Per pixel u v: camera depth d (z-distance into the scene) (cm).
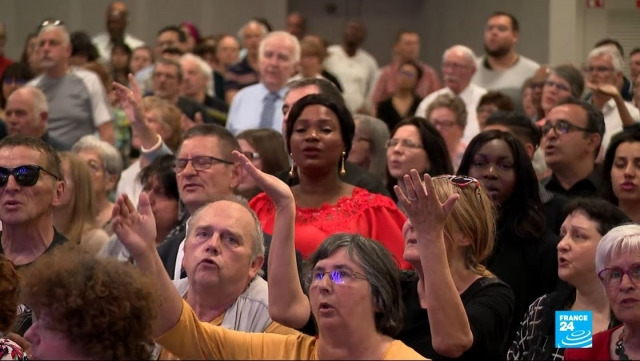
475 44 1425
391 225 668
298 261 581
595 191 794
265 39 1109
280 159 792
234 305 535
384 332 461
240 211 543
